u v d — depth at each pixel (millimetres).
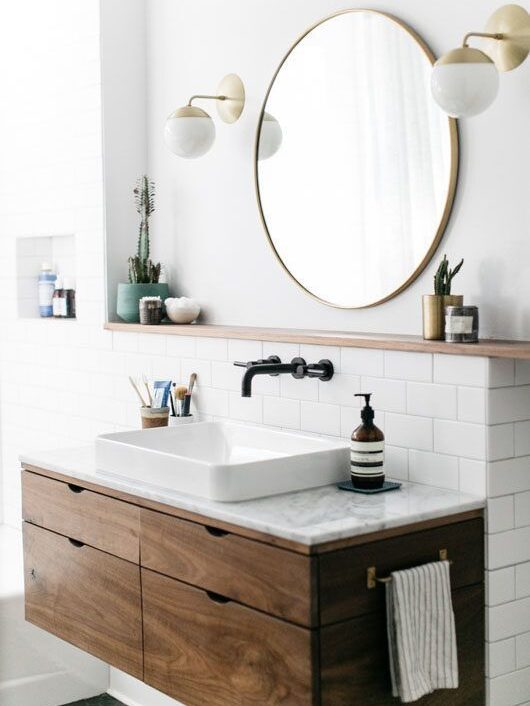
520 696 2775
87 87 4223
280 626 2400
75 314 4691
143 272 4094
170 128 3586
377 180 3135
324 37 3307
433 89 2641
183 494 2770
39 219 4633
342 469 2893
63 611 3279
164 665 2822
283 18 3525
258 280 3695
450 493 2734
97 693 4188
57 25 4395
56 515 3279
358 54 3186
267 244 3637
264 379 3402
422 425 2830
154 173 4230
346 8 3256
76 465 3236
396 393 2902
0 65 4859
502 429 2676
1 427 5059
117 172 4199
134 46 4207
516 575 2742
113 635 3035
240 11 3713
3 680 3951
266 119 3561
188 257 4051
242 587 2520
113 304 4230
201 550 2648
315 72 3346
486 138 2824
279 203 3520
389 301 3152
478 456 2676
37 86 4574
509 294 2795
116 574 3000
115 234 4215
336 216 3289
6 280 4949
